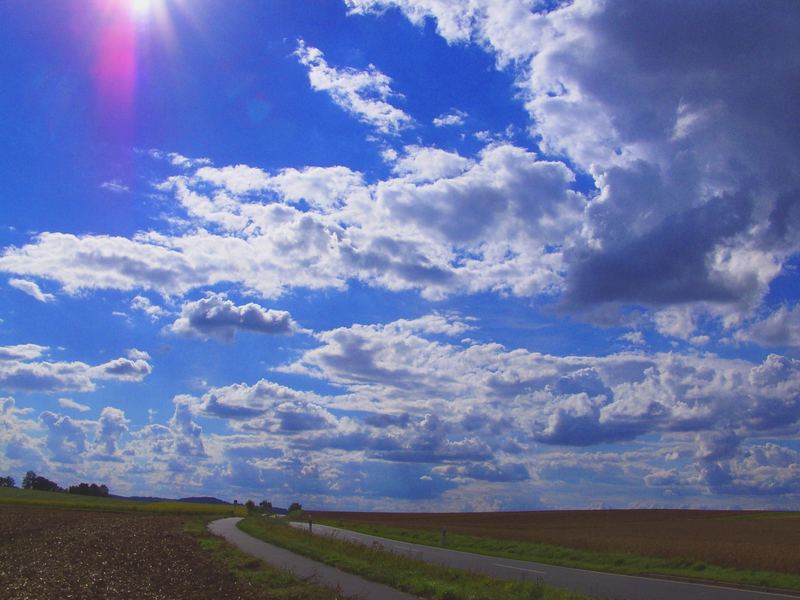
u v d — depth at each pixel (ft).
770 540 185.68
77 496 509.35
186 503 430.61
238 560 95.14
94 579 71.92
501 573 92.89
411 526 294.05
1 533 147.33
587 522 357.61
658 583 86.02
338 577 80.07
